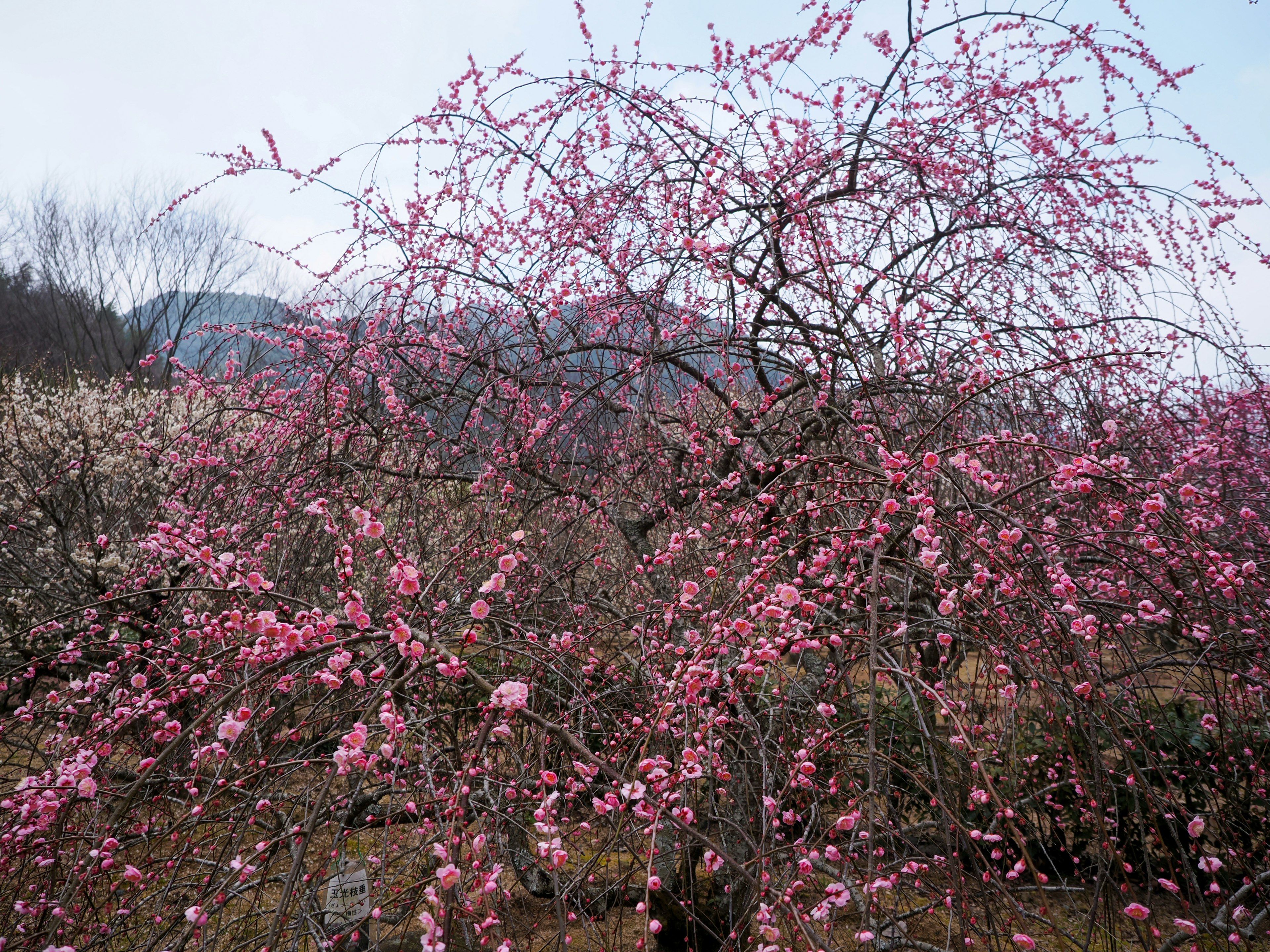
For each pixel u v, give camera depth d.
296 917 1.76
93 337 18.81
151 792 2.51
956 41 3.58
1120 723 2.25
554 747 2.55
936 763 1.96
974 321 3.10
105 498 6.67
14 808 1.73
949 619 2.26
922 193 3.42
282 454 3.56
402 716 1.95
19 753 3.31
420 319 3.98
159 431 5.12
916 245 3.64
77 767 1.74
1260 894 2.39
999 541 2.06
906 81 3.71
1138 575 2.54
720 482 2.92
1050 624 2.07
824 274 2.93
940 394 3.20
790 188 3.46
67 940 1.74
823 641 2.36
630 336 3.77
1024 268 3.79
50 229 18.34
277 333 4.17
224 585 1.98
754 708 2.67
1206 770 2.76
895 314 3.21
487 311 3.95
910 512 2.05
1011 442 2.00
